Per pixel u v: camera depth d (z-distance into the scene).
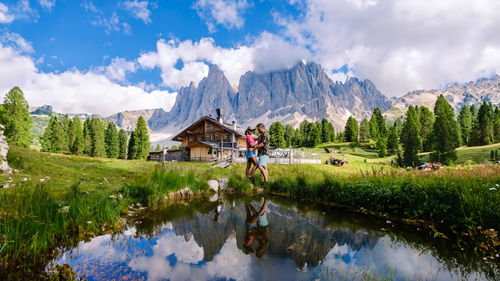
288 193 8.26
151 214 5.03
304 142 100.12
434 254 2.82
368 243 3.22
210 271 2.34
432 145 55.97
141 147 60.72
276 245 3.12
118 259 2.67
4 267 2.38
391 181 5.59
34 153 10.44
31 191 4.09
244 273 2.28
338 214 5.07
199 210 5.50
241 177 10.17
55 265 2.52
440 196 4.29
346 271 2.34
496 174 4.97
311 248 3.00
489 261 2.61
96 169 10.20
